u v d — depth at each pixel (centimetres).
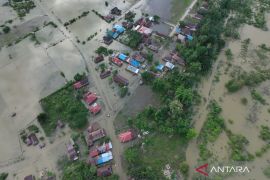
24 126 6925
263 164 6162
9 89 7731
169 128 6600
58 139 6650
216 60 8256
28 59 8494
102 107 7212
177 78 7531
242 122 6894
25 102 7419
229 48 8631
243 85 7619
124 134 6562
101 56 8306
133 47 8525
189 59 7875
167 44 8644
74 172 5950
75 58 8431
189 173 6019
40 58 8500
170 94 7231
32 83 7844
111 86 7644
